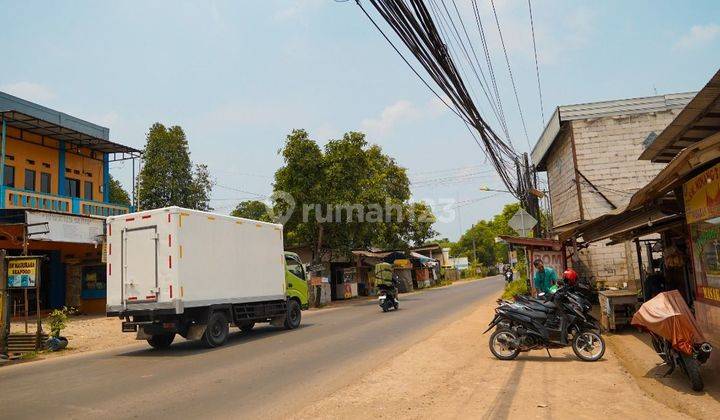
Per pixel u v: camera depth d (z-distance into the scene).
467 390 7.05
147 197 31.88
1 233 18.39
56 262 23.80
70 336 15.72
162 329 11.95
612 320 11.70
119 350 13.17
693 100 6.74
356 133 28.52
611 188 19.64
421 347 10.89
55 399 7.35
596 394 6.55
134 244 12.10
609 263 19.84
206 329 12.34
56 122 24.16
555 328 9.09
